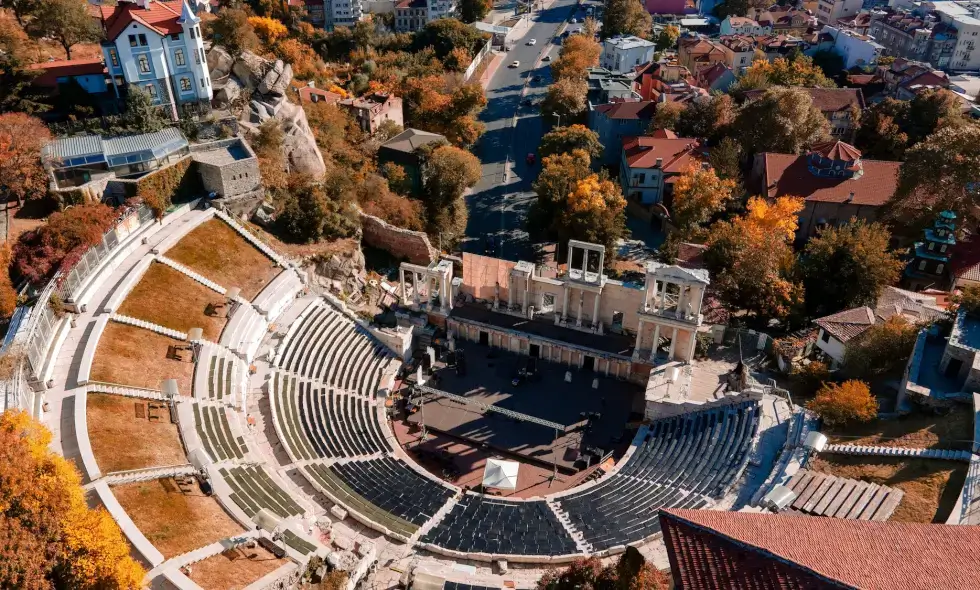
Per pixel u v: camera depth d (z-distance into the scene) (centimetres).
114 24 7194
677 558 3122
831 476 4838
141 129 7100
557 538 4741
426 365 7119
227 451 4719
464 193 11388
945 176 8706
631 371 6812
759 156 10700
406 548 4534
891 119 12556
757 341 6831
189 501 4100
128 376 4928
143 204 6462
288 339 6462
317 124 9900
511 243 9931
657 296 6888
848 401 5194
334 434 5719
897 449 4925
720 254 7781
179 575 3531
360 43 16238
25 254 5403
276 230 7588
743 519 3328
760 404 5703
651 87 15088
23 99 6894
